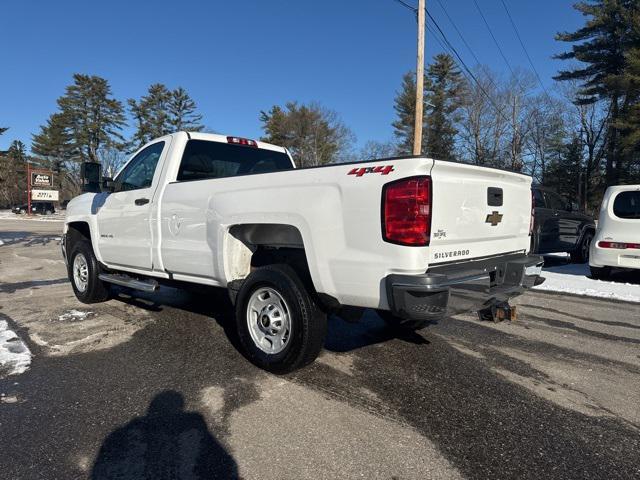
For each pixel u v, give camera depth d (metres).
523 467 2.51
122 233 5.29
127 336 4.71
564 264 11.60
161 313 5.63
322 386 3.51
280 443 2.71
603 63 33.97
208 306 6.01
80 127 61.69
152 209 4.81
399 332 4.96
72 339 4.60
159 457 2.56
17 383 3.54
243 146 5.54
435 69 43.31
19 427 2.88
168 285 5.11
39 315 5.52
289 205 3.48
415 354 4.27
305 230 3.39
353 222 3.14
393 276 2.96
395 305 2.96
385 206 2.99
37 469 2.45
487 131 42.41
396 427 2.91
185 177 4.90
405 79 45.31
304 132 51.47
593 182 40.12
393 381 3.63
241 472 2.43
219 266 4.07
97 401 3.24
